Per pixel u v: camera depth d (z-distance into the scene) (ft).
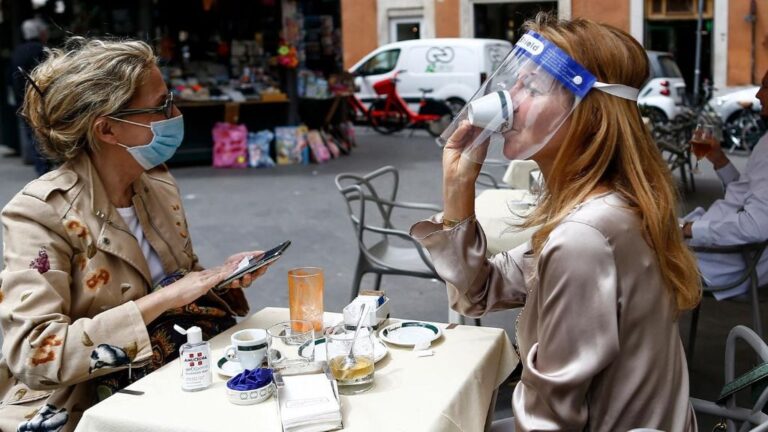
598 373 5.35
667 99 43.37
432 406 5.92
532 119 5.61
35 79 7.37
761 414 6.53
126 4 37.19
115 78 7.23
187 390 6.27
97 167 7.55
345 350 6.20
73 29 36.73
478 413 6.43
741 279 11.15
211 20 38.24
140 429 5.77
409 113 50.24
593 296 5.16
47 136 7.36
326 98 38.78
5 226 7.09
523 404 5.59
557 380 5.20
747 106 39.42
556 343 5.25
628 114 5.47
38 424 7.00
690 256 5.56
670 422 5.44
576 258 5.18
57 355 6.60
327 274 18.98
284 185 31.30
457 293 7.02
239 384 6.05
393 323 7.66
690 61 57.62
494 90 5.82
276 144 37.55
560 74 5.49
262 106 37.60
